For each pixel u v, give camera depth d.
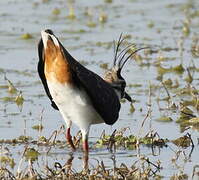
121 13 27.56
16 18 26.33
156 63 20.55
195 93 17.64
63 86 12.79
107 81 14.09
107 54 21.44
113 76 14.23
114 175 12.09
